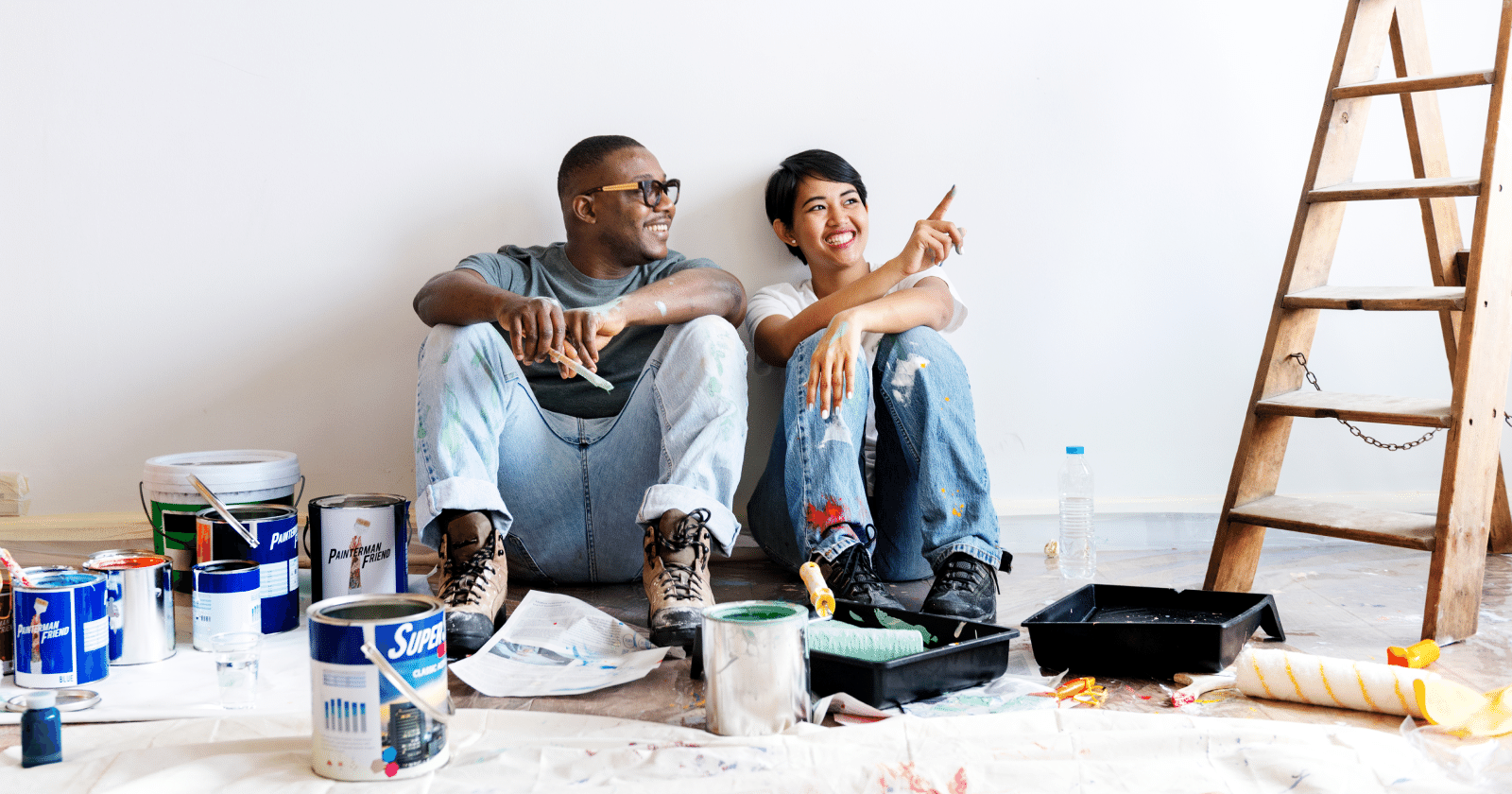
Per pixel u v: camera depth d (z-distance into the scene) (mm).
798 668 1242
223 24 2264
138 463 2328
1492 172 1710
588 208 2047
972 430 1871
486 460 1739
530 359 1717
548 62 2314
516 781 1089
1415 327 2496
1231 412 2492
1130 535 2453
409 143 2307
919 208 2400
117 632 1508
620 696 1400
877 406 1996
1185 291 2463
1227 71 2422
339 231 2312
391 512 1802
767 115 2355
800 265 2398
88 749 1179
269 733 1233
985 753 1136
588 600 1982
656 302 1835
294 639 1688
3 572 1437
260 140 2287
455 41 2297
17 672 1390
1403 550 2311
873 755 1138
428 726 1100
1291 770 1071
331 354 2330
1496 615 1790
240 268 2309
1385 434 2516
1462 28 2439
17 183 2262
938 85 2383
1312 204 1951
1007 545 2412
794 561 2125
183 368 2318
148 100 2266
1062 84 2402
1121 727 1201
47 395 2305
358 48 2285
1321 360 2498
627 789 1063
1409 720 1265
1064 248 2434
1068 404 2463
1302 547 2352
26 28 2238
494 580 1663
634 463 1953
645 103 2336
